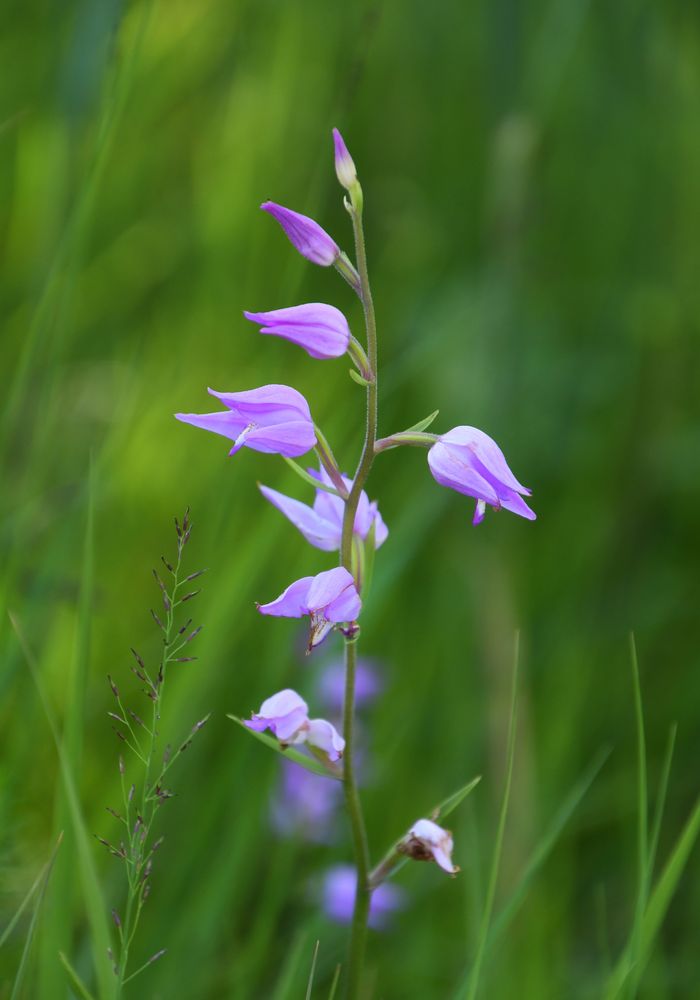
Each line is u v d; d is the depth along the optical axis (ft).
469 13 26.55
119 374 20.35
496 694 18.42
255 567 15.01
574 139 25.95
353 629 9.60
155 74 24.20
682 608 21.79
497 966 14.49
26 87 23.39
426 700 19.70
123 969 9.49
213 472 19.25
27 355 14.69
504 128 21.98
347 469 17.97
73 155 17.30
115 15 16.96
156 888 15.01
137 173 24.41
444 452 9.43
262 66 25.52
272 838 16.43
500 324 21.63
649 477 23.17
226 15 25.21
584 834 18.72
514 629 19.26
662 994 15.03
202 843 14.46
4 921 12.85
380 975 16.12
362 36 15.80
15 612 14.56
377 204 24.84
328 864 16.78
